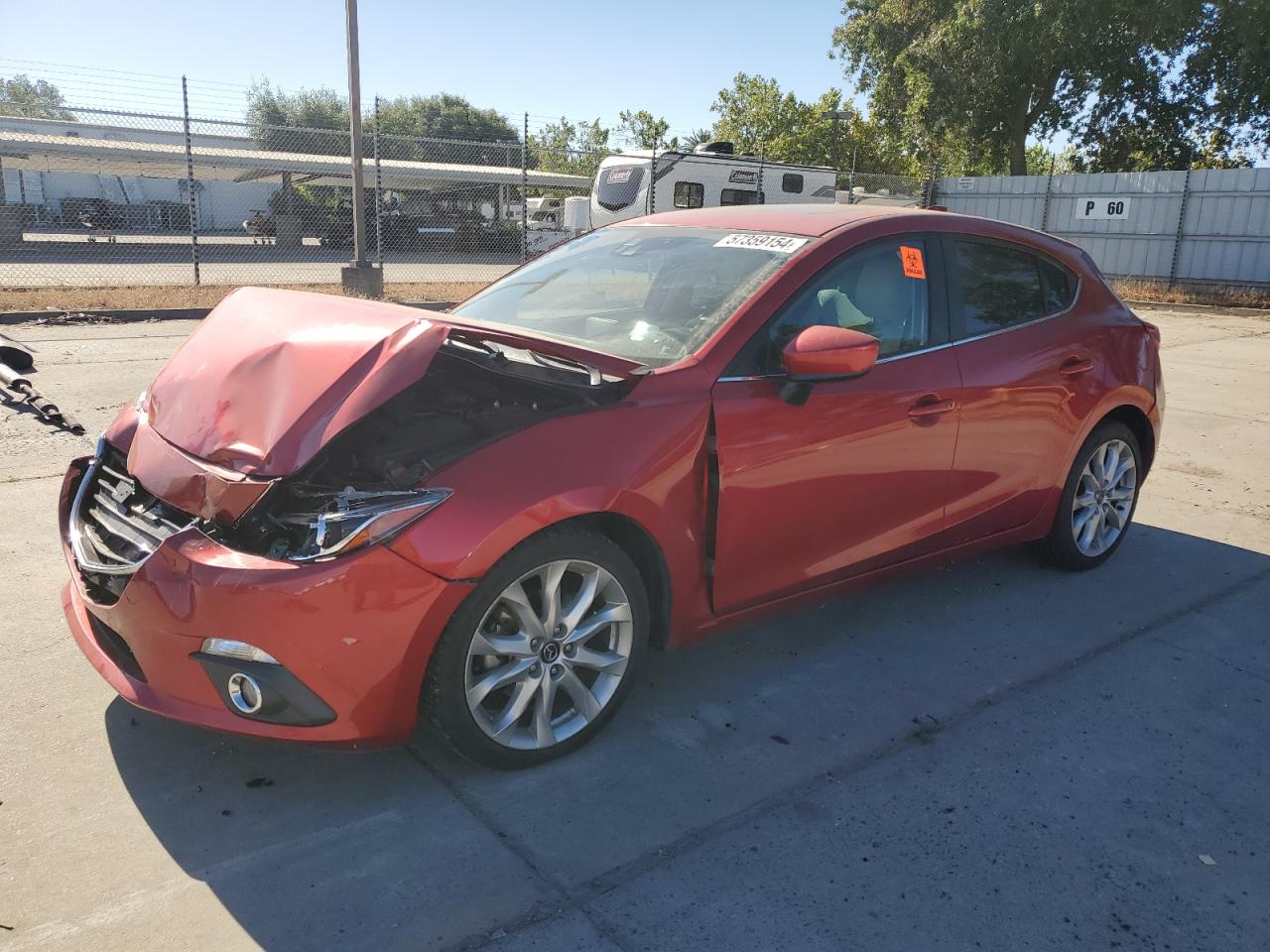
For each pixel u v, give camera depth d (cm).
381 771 270
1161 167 2948
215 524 245
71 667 317
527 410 280
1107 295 434
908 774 277
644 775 272
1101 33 2494
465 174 2869
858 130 3550
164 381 295
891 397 330
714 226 374
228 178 3650
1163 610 397
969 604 399
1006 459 378
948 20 2577
